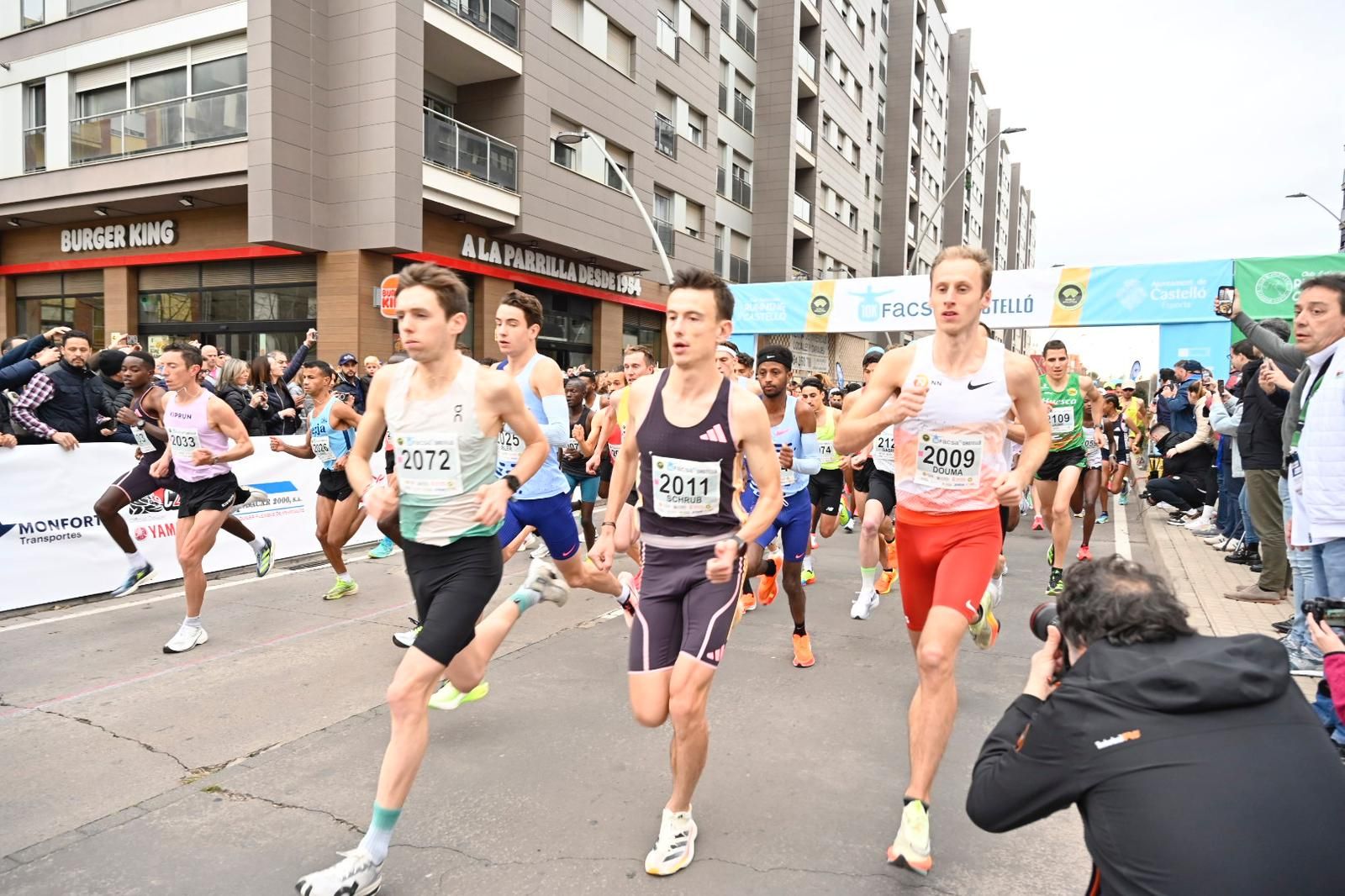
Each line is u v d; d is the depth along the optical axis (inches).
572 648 204.1
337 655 195.5
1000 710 164.2
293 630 215.8
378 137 603.8
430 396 110.7
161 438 231.5
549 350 826.8
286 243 594.2
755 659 196.4
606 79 832.3
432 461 110.1
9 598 230.1
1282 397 225.6
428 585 112.1
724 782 131.6
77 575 245.9
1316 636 101.0
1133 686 64.5
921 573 121.3
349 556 325.1
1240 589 247.4
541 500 179.0
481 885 102.7
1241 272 525.3
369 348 627.5
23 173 702.5
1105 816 63.5
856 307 636.1
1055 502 254.4
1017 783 69.7
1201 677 62.8
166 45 629.3
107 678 178.5
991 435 114.8
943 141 2116.1
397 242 604.1
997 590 145.6
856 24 1505.9
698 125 1053.2
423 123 624.1
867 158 1615.4
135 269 712.4
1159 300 546.3
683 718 102.7
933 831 116.8
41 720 155.5
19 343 271.9
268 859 108.2
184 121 626.5
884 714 161.2
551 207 759.1
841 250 1488.7
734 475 113.2
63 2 677.9
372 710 161.0
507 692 171.9
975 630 132.3
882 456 231.6
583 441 310.8
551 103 756.0
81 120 676.1
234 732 150.3
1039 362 324.8
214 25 607.2
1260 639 66.9
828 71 1370.6
